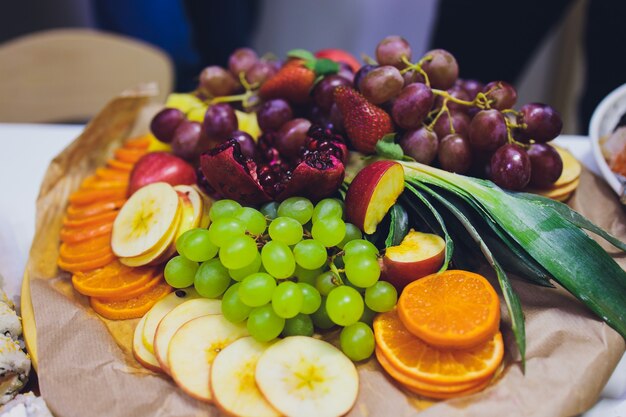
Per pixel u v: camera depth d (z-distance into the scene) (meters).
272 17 1.23
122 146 0.63
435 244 0.42
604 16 0.88
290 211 0.44
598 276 0.40
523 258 0.42
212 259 0.43
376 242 0.46
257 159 0.51
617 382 0.39
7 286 0.49
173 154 0.57
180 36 1.25
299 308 0.39
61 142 0.70
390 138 0.47
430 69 0.50
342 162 0.46
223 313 0.41
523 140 0.50
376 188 0.43
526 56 0.99
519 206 0.43
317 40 1.27
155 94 0.63
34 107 0.95
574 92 1.27
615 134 0.56
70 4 1.38
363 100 0.47
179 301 0.44
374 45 1.30
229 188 0.45
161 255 0.46
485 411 0.36
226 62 1.15
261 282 0.39
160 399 0.38
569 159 0.55
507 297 0.39
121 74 0.99
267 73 0.58
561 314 0.40
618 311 0.40
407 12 1.25
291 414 0.35
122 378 0.39
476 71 1.01
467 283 0.39
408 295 0.39
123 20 1.24
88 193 0.56
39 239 0.52
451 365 0.37
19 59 0.97
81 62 0.99
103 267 0.48
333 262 0.43
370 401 0.37
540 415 0.35
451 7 0.96
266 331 0.39
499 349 0.38
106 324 0.44
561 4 0.92
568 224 0.42
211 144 0.54
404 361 0.38
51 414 0.38
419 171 0.46
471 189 0.44
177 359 0.39
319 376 0.38
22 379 0.40
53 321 0.43
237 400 0.36
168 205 0.47
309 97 0.54
